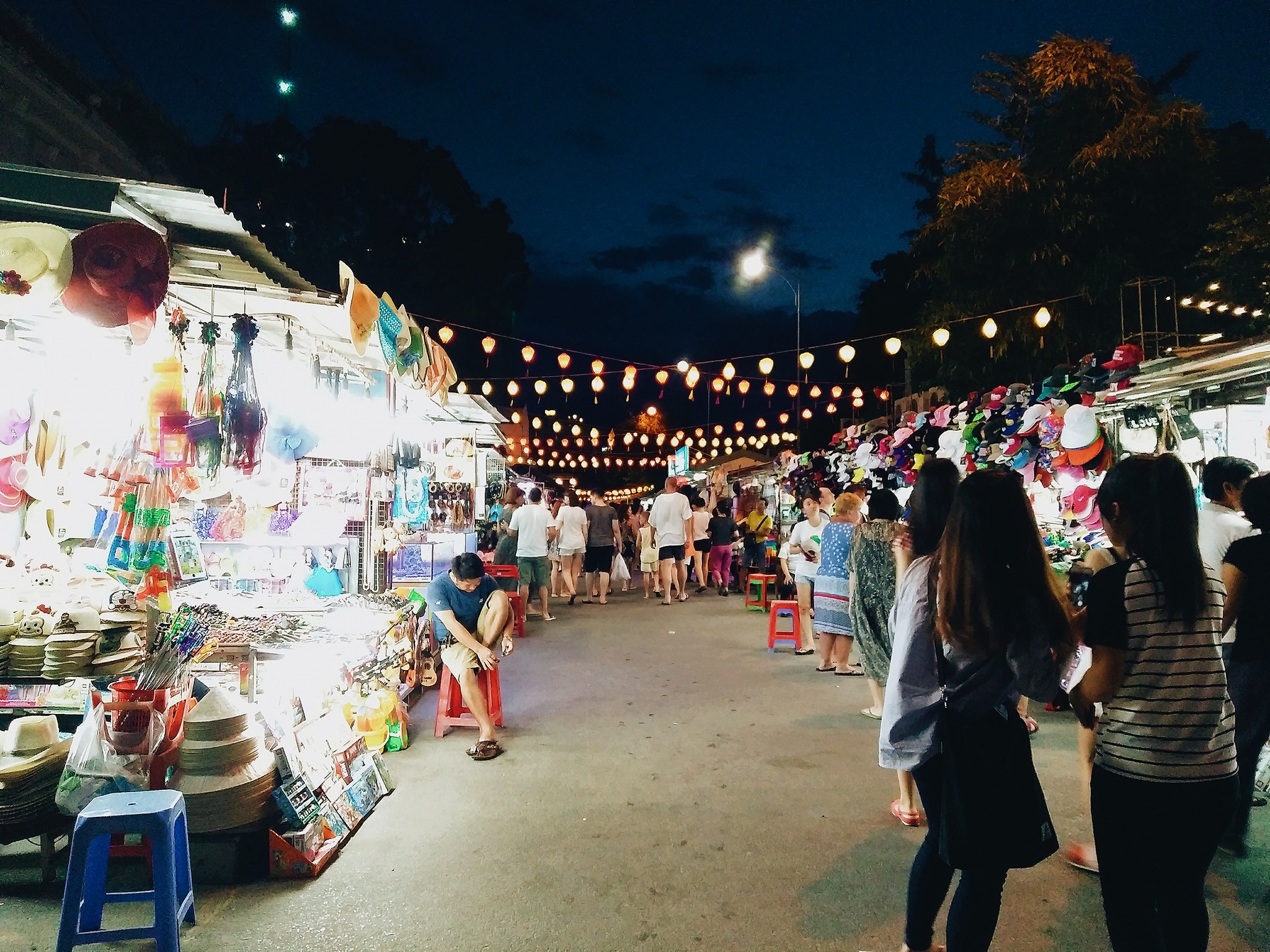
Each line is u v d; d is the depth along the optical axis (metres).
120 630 4.54
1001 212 14.30
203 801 3.54
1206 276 13.79
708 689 7.39
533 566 11.71
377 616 5.92
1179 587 2.33
